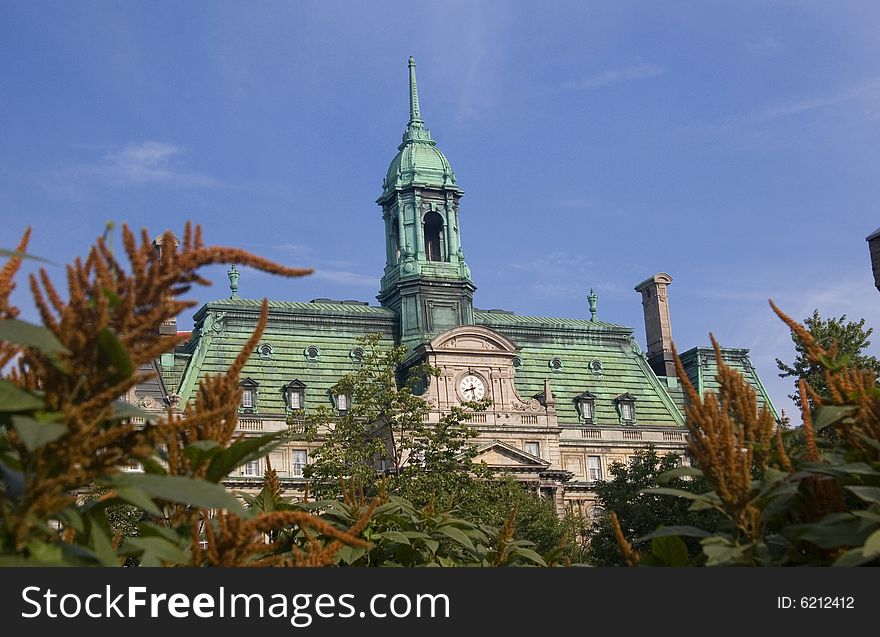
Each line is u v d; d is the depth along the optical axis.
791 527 11.44
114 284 9.20
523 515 73.62
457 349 105.69
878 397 12.02
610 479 112.81
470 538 17.92
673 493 11.93
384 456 62.28
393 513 16.27
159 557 9.84
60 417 8.53
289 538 15.14
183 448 10.41
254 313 109.31
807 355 13.01
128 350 8.86
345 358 110.12
